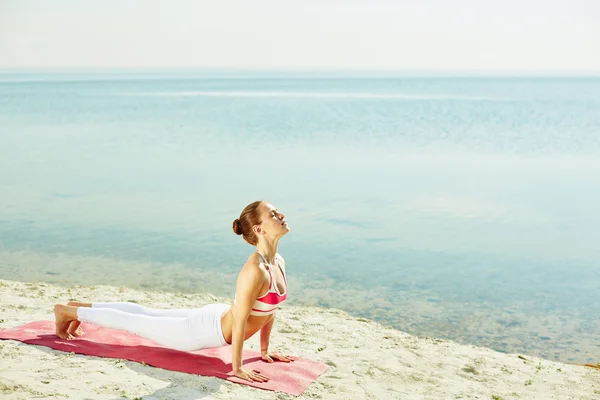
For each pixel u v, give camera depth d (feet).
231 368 14.88
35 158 81.71
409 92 367.45
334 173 72.08
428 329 26.05
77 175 67.72
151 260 35.76
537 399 16.19
